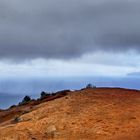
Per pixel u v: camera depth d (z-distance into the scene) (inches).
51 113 1569.9
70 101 1648.6
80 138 1353.3
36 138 1406.3
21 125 1507.1
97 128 1396.4
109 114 1473.9
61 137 1382.9
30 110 1785.2
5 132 1477.6
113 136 1328.7
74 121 1460.4
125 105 1544.0
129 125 1385.3
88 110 1526.8
